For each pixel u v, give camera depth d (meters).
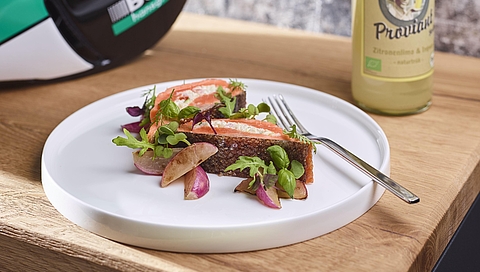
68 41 0.73
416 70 0.65
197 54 0.83
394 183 0.52
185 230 0.50
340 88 0.73
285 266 0.49
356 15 0.66
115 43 0.77
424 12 0.64
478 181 0.60
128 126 0.63
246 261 0.49
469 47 0.81
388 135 0.64
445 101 0.70
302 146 0.55
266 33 0.90
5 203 0.56
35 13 0.70
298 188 0.54
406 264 0.49
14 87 0.76
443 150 0.61
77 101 0.73
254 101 0.68
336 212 0.51
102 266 0.51
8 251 0.54
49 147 0.60
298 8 0.90
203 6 0.98
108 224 0.51
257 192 0.53
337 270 0.48
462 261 0.60
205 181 0.55
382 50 0.65
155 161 0.57
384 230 0.52
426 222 0.52
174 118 0.58
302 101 0.68
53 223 0.54
